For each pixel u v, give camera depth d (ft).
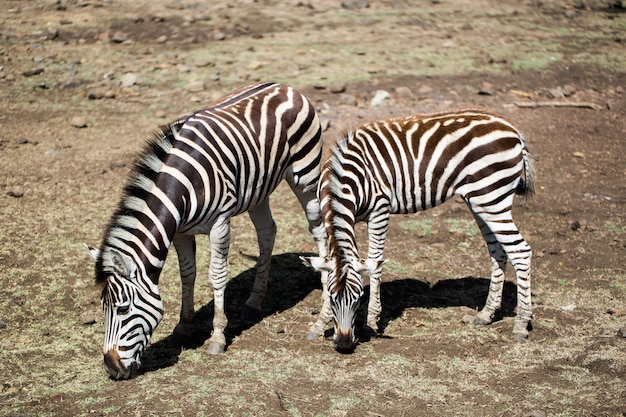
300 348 22.15
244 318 24.04
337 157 21.81
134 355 19.83
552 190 33.60
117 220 19.71
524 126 39.40
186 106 39.88
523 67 46.16
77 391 19.58
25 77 42.50
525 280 22.90
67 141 36.04
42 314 23.54
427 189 22.98
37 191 31.35
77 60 44.96
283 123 23.06
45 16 51.88
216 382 20.07
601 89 44.04
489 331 23.48
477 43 50.03
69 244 27.53
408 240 29.58
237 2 56.80
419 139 22.85
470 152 22.57
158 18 51.83
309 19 53.72
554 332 23.31
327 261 21.02
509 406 19.20
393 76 44.01
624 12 57.93
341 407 19.04
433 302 25.46
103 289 19.51
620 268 27.63
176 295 25.07
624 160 36.52
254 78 42.93
